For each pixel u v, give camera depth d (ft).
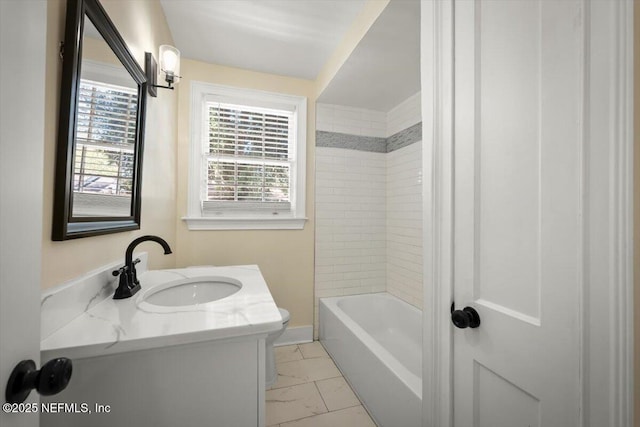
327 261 7.94
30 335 1.26
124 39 3.47
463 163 2.67
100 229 2.81
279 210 7.53
